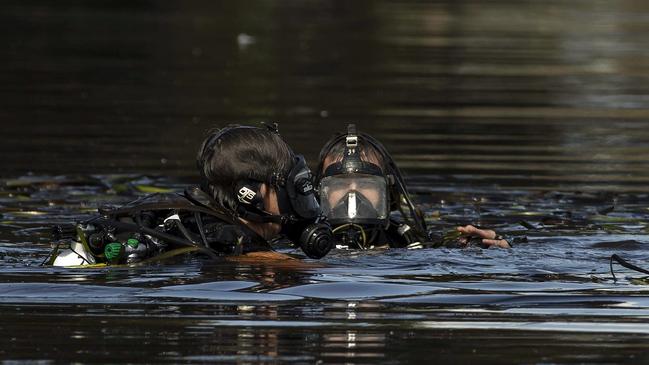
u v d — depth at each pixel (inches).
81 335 515.2
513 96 2306.8
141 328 528.1
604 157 1493.6
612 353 492.7
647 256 778.8
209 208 698.8
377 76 2669.8
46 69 2659.9
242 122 1806.1
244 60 2999.5
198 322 539.8
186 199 700.0
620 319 558.6
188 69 2738.7
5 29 3713.1
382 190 805.2
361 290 619.5
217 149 692.7
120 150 1504.7
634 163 1438.2
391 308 576.4
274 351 490.0
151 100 2127.2
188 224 707.4
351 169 805.9
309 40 3644.2
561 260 746.8
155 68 2743.6
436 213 1033.5
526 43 3663.9
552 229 937.5
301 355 483.8
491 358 482.9
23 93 2208.4
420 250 775.1
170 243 697.0
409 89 2400.3
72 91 2261.3
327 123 1818.4
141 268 670.5
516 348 500.1
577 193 1175.0
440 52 3319.4
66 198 1093.1
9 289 611.8
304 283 635.5
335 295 605.0
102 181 1224.8
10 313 556.7
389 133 1724.9
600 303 596.1
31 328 527.8
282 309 569.0
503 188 1208.8
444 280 658.2
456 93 2336.4
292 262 698.2
